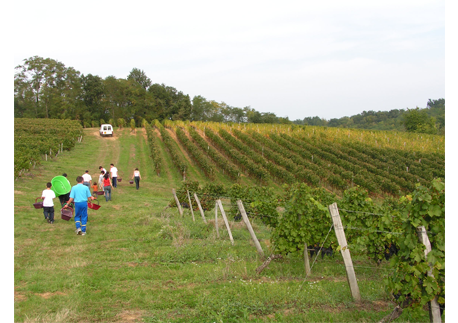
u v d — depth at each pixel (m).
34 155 19.92
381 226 5.80
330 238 5.73
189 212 12.54
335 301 4.32
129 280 4.99
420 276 3.28
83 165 24.25
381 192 25.00
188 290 4.58
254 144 34.56
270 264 6.14
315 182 24.45
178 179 24.81
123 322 3.61
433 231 3.31
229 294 4.38
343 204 6.05
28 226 8.52
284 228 5.73
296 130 46.66
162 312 3.86
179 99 92.19
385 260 6.73
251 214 10.23
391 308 4.11
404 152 34.28
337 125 148.50
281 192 23.95
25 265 5.59
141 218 9.95
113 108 75.38
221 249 6.98
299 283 5.05
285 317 3.74
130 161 28.84
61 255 6.28
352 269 4.41
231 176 26.12
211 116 104.00
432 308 3.25
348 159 31.84
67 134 31.83
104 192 14.60
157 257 6.23
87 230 8.59
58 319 3.51
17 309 3.82
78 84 72.06
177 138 41.97
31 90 67.25
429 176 27.14
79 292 4.41
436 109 117.88
